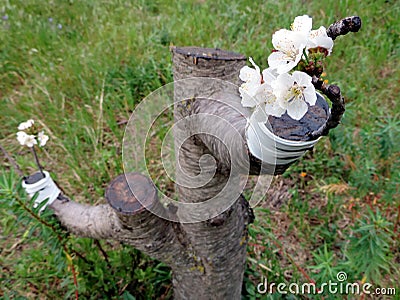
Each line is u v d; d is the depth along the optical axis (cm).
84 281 56
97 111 90
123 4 126
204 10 116
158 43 104
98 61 101
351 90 85
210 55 35
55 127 87
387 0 117
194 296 51
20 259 62
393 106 89
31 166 81
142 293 59
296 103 23
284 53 24
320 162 77
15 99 97
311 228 70
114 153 81
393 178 68
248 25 109
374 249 52
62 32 115
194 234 44
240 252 48
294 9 111
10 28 114
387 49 100
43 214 46
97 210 46
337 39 101
